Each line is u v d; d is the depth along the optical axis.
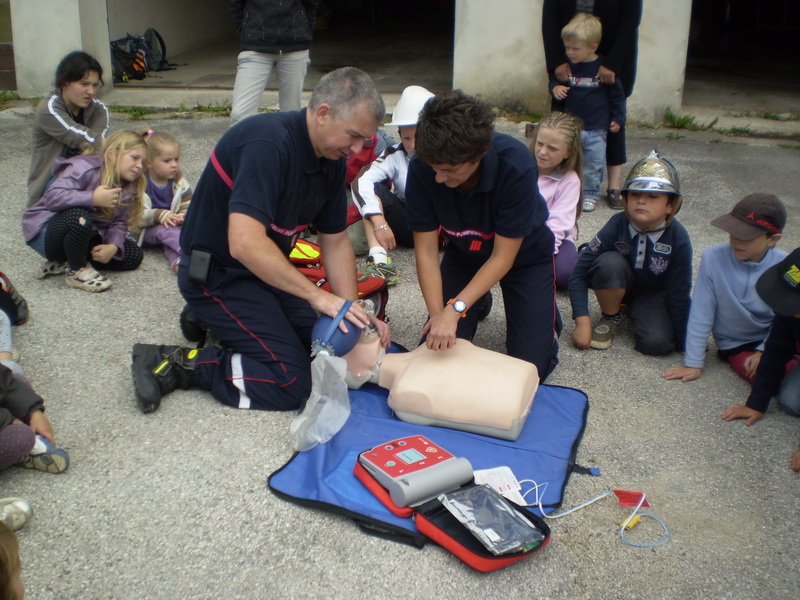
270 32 5.51
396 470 2.36
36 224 3.82
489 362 2.81
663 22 7.16
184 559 2.21
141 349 2.98
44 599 2.05
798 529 2.39
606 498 2.51
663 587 2.16
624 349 3.53
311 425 2.65
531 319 3.10
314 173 2.75
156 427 2.80
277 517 2.38
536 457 2.65
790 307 2.50
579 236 4.88
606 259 3.45
